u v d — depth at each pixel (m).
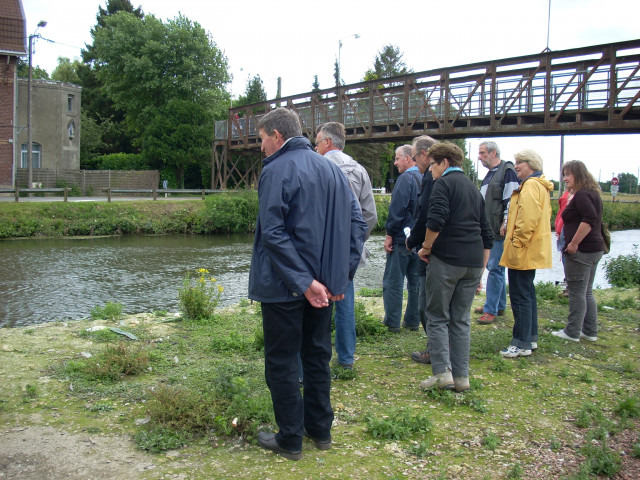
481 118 22.09
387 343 5.42
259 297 2.91
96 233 25.20
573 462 3.03
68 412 3.54
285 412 2.96
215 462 2.91
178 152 39.88
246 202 29.77
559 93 19.38
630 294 8.63
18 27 30.12
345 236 3.01
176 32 41.94
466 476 2.84
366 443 3.21
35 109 37.38
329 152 4.54
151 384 4.07
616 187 43.59
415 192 5.42
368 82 26.56
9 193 29.81
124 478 2.72
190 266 16.97
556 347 5.23
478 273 4.05
